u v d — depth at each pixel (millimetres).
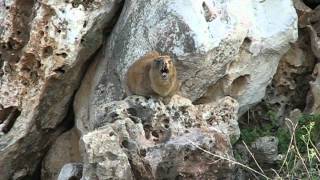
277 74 20812
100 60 19312
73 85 19469
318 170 16250
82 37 18578
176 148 15680
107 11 19000
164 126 16422
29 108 19000
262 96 19375
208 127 16594
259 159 18625
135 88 17156
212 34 17578
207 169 15836
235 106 17625
